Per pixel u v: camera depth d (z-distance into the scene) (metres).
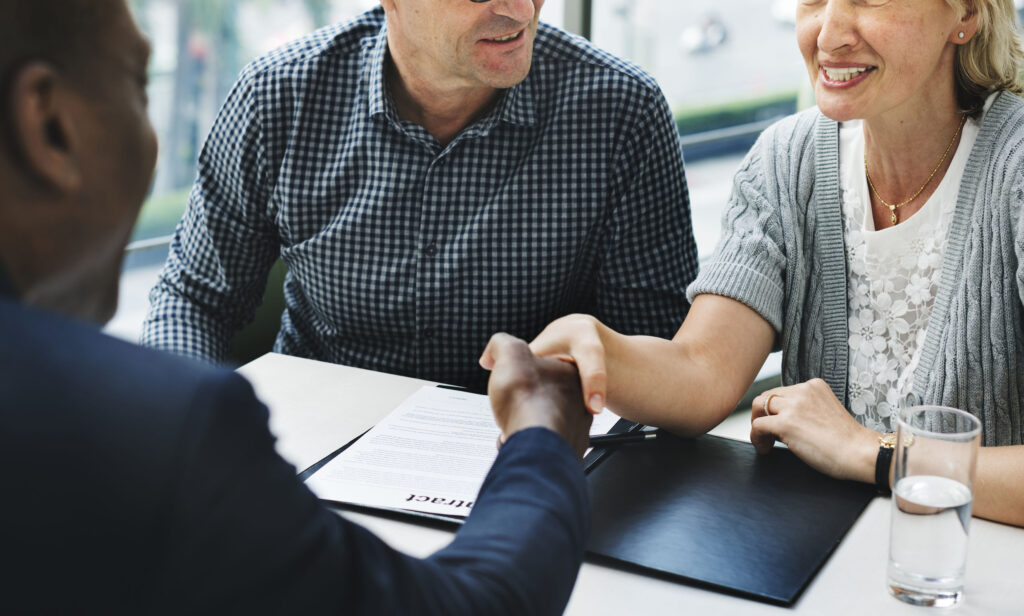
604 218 1.63
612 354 1.22
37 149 0.49
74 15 0.51
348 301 1.63
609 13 5.38
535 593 0.62
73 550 0.46
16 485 0.45
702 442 1.26
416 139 1.55
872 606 0.91
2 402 0.46
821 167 1.47
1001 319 1.30
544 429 0.72
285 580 0.51
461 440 1.23
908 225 1.39
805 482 1.14
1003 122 1.31
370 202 1.59
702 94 6.23
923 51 1.27
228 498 0.49
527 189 1.59
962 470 0.90
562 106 1.59
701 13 6.11
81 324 0.52
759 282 1.43
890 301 1.42
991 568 0.97
